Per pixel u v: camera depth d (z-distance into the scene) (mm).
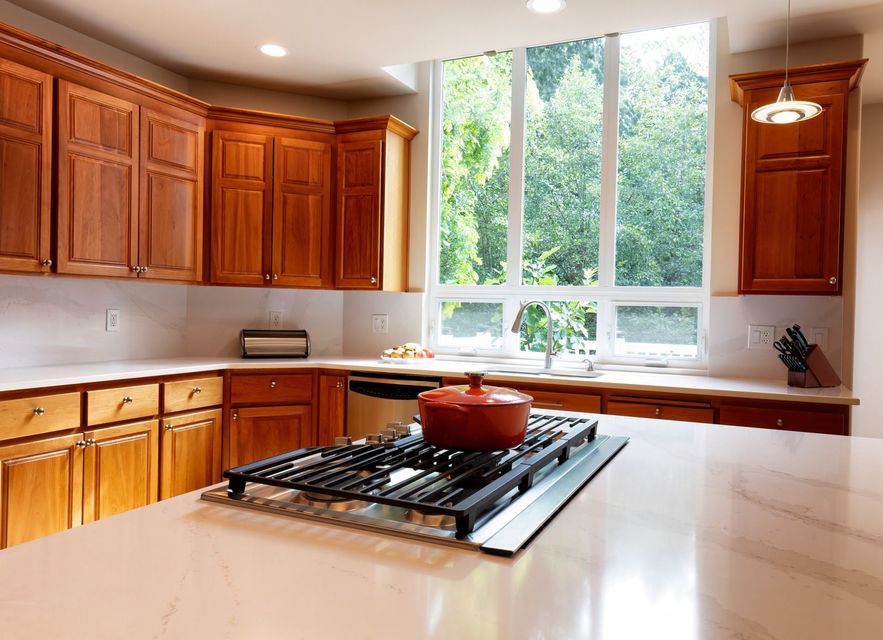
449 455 1064
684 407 2896
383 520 821
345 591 625
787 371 3238
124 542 752
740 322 3334
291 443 3641
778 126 2951
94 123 3002
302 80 3971
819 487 1073
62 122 2855
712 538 809
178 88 3924
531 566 701
